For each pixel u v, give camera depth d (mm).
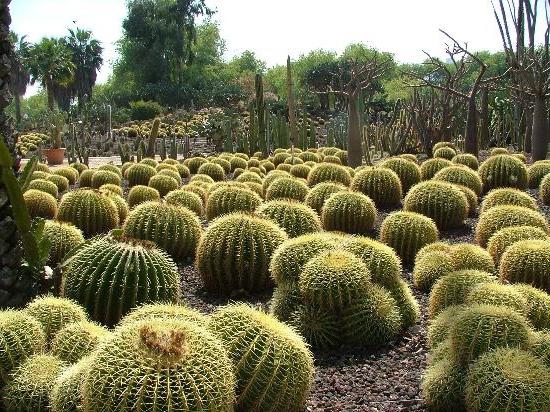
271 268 5105
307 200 8672
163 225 6578
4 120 4129
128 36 61188
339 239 5254
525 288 4672
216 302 5605
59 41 57312
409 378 4125
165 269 4820
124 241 4844
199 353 2699
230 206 8070
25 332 3361
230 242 5688
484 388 3303
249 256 5695
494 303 4285
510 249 5633
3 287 4039
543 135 13508
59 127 25188
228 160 16625
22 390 3127
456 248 5992
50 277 4602
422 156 16953
